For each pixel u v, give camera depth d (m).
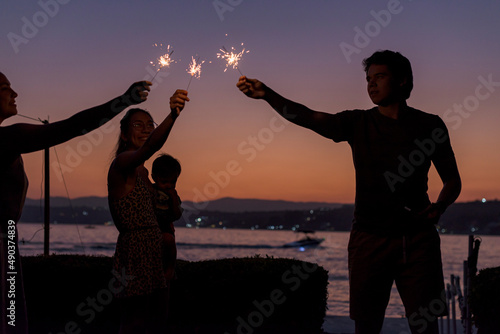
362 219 3.36
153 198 3.92
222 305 5.36
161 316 3.88
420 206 3.32
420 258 3.25
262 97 3.34
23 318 2.54
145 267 3.48
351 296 3.38
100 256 6.20
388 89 3.33
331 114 3.41
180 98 3.00
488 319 4.55
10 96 2.63
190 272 5.43
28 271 5.59
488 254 106.94
